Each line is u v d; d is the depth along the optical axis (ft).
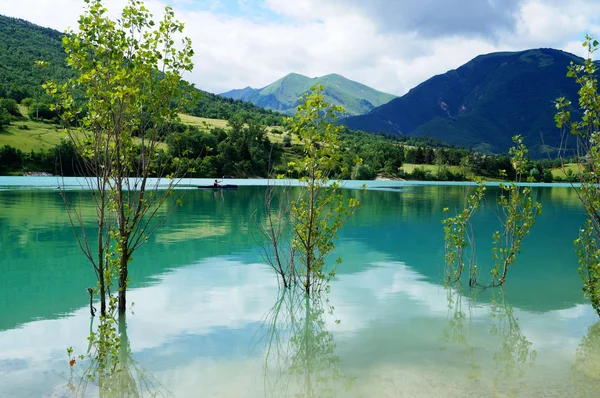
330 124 42.86
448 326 34.45
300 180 43.88
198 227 84.28
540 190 282.56
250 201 148.05
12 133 359.25
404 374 25.96
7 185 205.98
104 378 25.35
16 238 68.90
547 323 35.19
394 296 42.55
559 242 74.49
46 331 32.35
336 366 27.30
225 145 396.37
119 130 32.89
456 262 57.62
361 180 447.83
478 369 26.71
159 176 36.09
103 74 31.65
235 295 42.19
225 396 23.32
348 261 57.98
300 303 40.19
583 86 30.25
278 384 24.71
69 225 82.23
